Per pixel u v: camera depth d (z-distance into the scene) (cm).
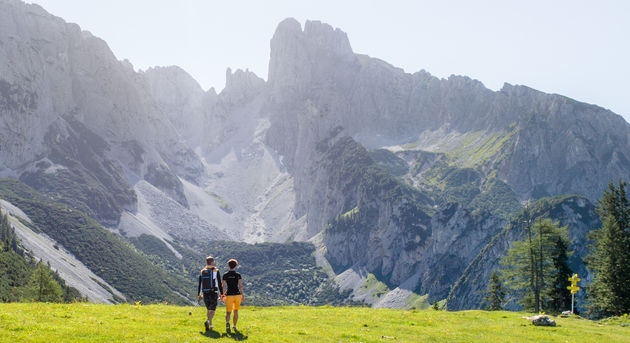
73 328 3209
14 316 3428
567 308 9831
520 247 9831
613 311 9162
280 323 4269
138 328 3397
